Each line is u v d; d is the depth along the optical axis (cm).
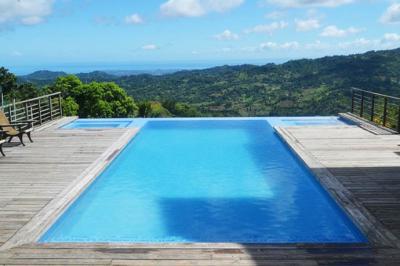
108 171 766
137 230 517
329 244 403
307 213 567
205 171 793
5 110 1179
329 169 688
